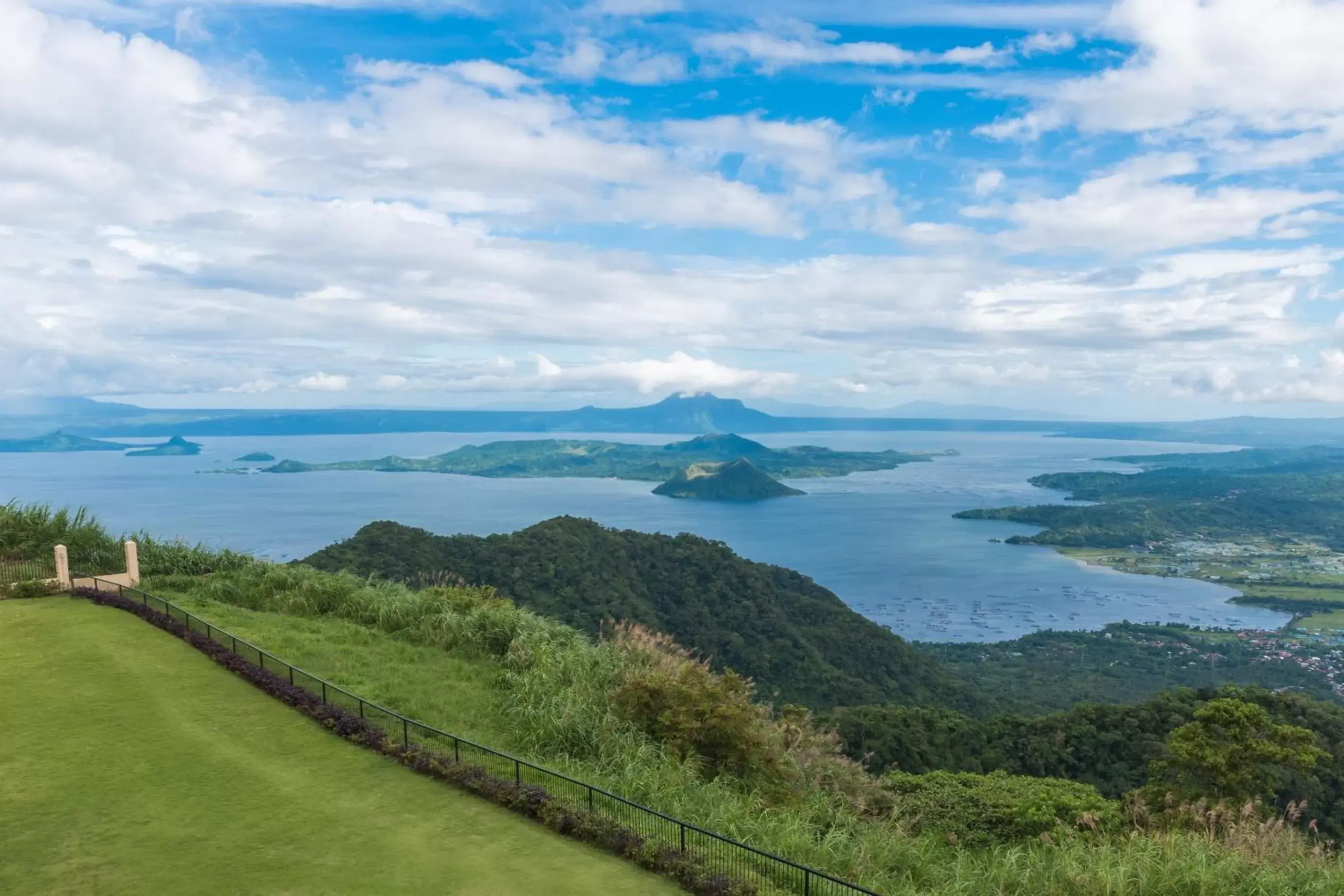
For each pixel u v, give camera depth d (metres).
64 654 21.72
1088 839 20.53
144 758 16.38
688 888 12.84
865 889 12.11
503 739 20.03
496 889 12.47
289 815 14.51
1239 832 18.77
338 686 22.05
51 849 12.97
